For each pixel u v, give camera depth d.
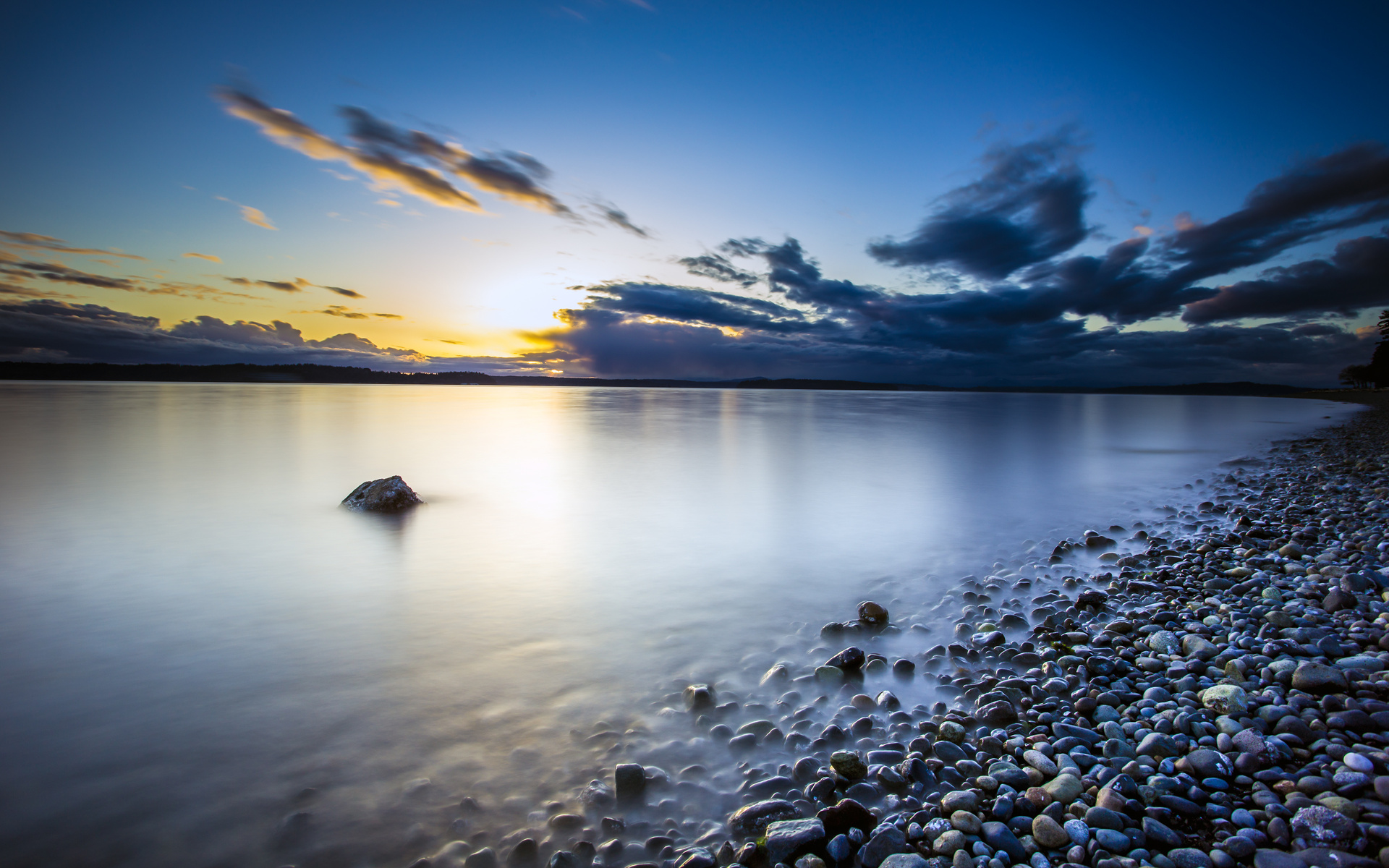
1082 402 102.12
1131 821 3.26
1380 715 3.96
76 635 5.82
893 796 3.56
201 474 15.89
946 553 9.08
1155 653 5.51
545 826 3.35
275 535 9.99
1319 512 10.93
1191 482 15.47
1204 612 6.40
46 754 3.91
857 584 7.62
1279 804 3.33
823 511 12.12
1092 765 3.84
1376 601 6.29
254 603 6.77
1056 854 3.12
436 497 13.38
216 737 4.13
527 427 32.50
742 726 4.34
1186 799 3.45
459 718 4.41
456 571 8.07
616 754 4.01
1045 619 6.36
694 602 6.96
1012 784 3.68
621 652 5.60
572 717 4.45
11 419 33.22
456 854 3.14
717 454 21.48
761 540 9.80
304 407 49.62
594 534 10.20
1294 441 26.98
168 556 8.70
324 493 13.41
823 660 5.46
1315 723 3.99
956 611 6.70
